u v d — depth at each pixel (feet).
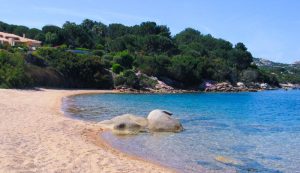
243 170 50.03
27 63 201.67
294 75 581.53
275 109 161.79
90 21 545.85
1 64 171.83
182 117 108.99
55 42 376.48
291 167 52.90
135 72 269.64
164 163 51.08
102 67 245.86
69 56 231.71
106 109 117.91
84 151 50.52
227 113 129.59
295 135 83.61
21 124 67.15
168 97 201.46
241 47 476.13
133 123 77.97
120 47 364.79
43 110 95.76
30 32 413.18
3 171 35.45
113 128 75.77
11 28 442.09
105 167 42.91
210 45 474.49
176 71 289.12
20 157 41.88
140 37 384.88
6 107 86.84
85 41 395.75
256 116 126.72
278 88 428.97
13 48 246.06
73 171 39.14
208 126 91.25
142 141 66.13
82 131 69.51
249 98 237.45
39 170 37.70
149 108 128.98
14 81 168.04
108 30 512.63
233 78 355.97
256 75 398.62
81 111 107.96
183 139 70.54
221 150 62.59
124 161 48.47
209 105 159.33
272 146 68.64
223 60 388.16
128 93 220.43
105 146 58.80
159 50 370.12
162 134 74.74
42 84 199.62
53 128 67.15
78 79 228.84
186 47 419.95
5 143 48.80
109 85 241.76
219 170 49.14
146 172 43.80
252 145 68.74
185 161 53.11
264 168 51.75
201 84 306.55
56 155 45.57
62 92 183.01
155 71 280.31
